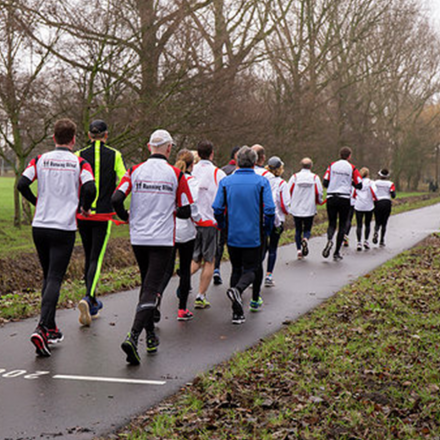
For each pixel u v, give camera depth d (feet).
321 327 20.51
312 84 103.50
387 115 183.42
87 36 50.14
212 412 13.01
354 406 13.15
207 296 26.94
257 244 21.56
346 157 37.40
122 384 15.26
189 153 23.73
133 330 16.51
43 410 13.51
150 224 17.12
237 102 64.80
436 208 101.35
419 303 23.41
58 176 17.89
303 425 12.17
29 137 57.21
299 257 39.06
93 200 19.44
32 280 30.09
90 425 12.72
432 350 16.81
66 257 18.04
